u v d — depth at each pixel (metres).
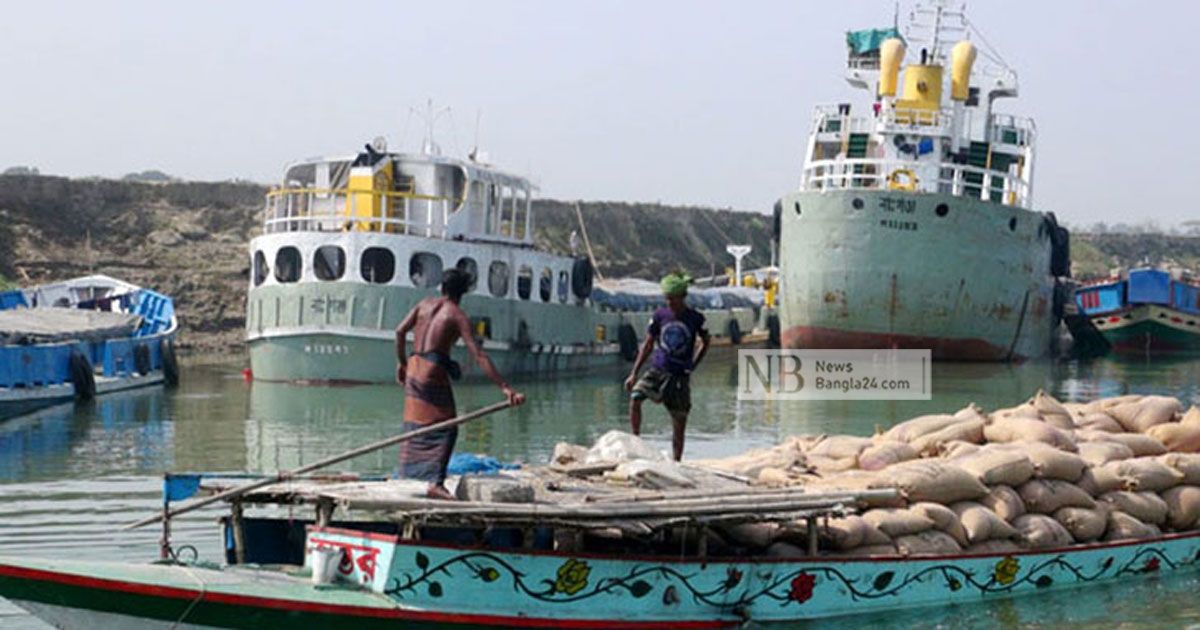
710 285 67.81
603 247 82.69
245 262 56.66
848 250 39.34
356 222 31.80
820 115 46.94
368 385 31.33
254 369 33.22
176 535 14.34
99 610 8.91
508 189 35.62
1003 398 31.69
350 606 9.31
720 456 21.22
